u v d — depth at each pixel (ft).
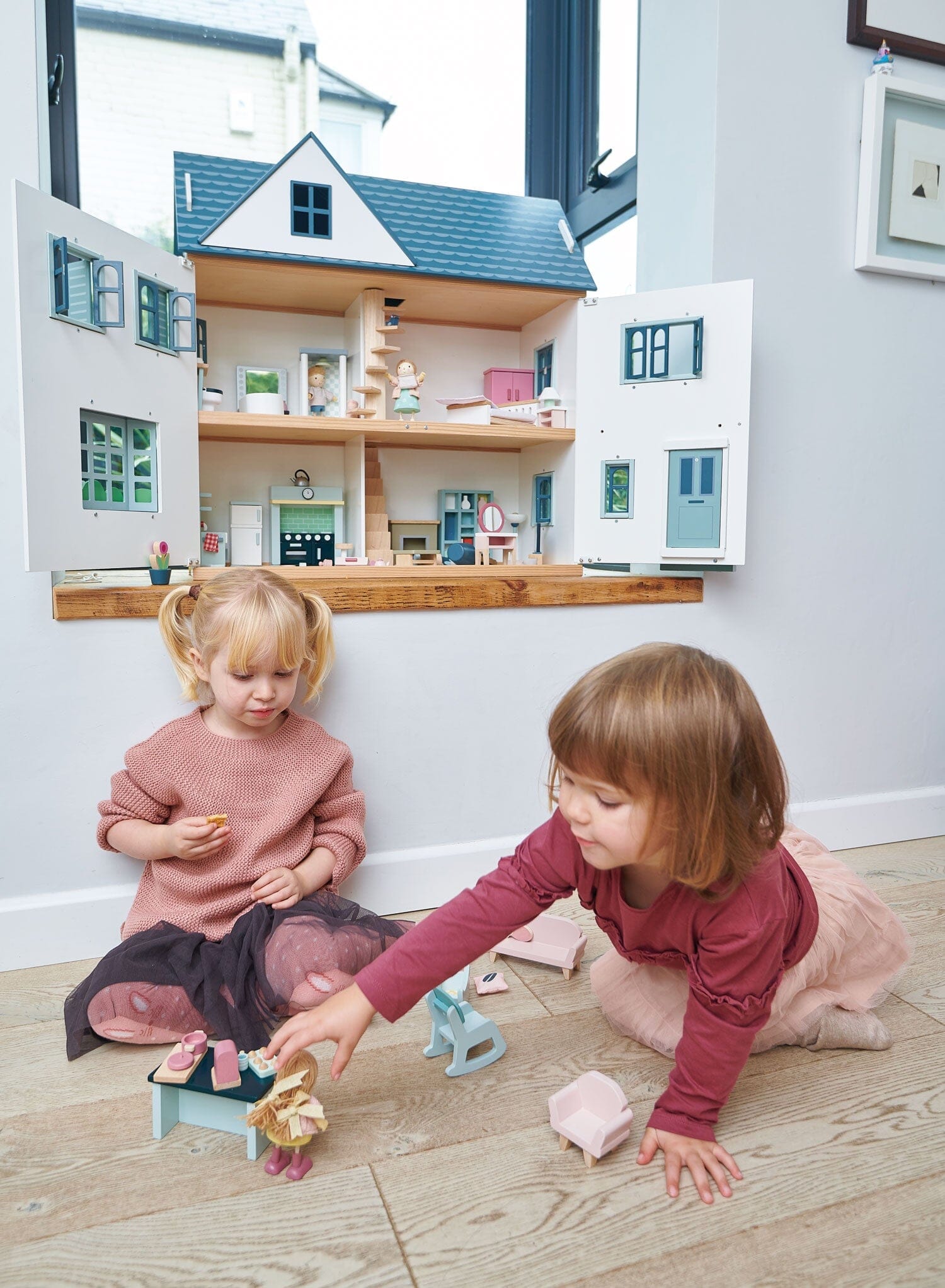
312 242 4.50
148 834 3.45
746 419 4.33
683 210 4.84
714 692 2.28
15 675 3.63
